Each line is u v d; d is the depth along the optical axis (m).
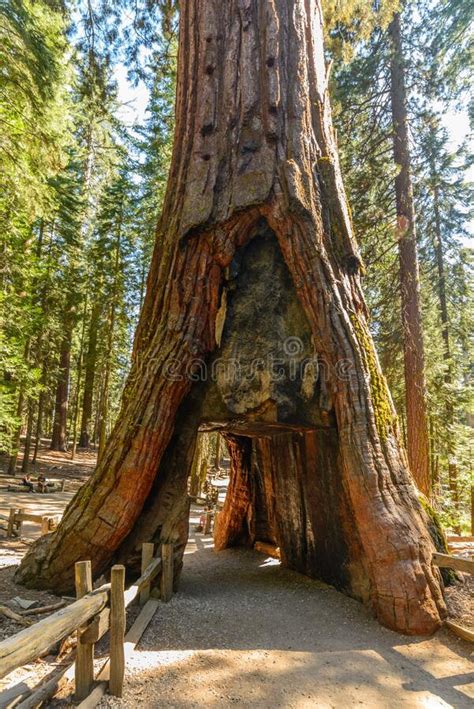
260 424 6.79
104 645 4.38
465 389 14.09
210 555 9.88
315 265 6.15
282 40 6.96
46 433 36.00
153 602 5.41
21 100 10.27
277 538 8.35
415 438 10.32
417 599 4.98
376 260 12.24
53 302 21.66
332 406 6.01
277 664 4.20
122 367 25.12
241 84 6.83
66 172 21.25
